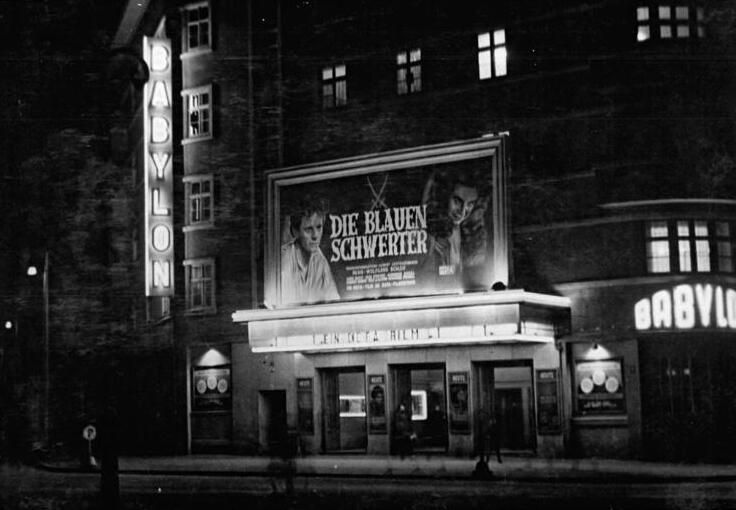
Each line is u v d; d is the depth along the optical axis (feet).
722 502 67.92
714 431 112.47
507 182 121.49
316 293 135.13
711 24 118.73
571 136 121.39
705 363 113.70
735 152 117.39
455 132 130.62
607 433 115.24
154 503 74.13
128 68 159.22
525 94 125.18
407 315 123.54
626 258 116.06
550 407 118.42
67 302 190.60
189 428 148.97
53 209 195.62
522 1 126.41
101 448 53.93
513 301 113.70
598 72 120.47
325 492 82.28
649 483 85.81
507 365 123.95
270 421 143.43
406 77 135.54
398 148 135.23
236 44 149.59
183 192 151.53
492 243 121.80
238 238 147.13
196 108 152.46
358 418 141.18
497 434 111.24
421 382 142.92
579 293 118.52
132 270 182.50
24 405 204.95
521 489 82.17
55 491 91.40
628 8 119.24
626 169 117.70
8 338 209.15
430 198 126.72
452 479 94.73
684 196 116.47
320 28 144.15
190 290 150.71
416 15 135.03
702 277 114.11
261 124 147.33
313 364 137.49
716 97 117.70
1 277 207.21
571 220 119.75
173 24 153.07
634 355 114.32
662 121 117.50
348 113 140.46
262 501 74.54
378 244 130.21
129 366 169.17
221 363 146.72
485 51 129.08
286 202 138.82
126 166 187.21
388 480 96.43
